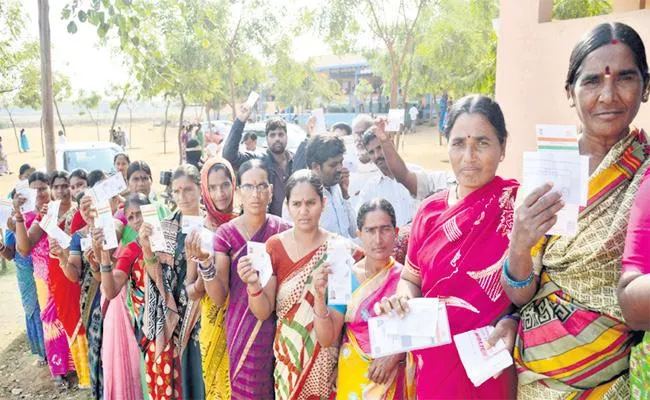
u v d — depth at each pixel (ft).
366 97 101.19
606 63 5.64
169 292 11.17
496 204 6.73
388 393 8.23
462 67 39.52
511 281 6.15
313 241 9.21
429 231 7.26
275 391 9.63
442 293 7.00
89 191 11.71
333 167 12.91
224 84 57.06
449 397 7.05
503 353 6.43
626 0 12.92
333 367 9.05
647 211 4.97
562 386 6.04
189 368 11.21
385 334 6.79
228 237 10.09
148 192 16.39
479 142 6.66
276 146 17.78
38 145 124.16
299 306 9.01
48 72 20.66
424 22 37.27
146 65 21.48
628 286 4.90
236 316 9.80
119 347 12.51
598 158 6.01
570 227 5.40
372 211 8.45
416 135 95.45
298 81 63.72
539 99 10.30
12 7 38.32
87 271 13.93
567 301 5.90
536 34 10.27
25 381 16.71
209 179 11.20
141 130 165.58
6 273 28.58
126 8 17.63
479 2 37.35
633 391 5.52
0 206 16.84
